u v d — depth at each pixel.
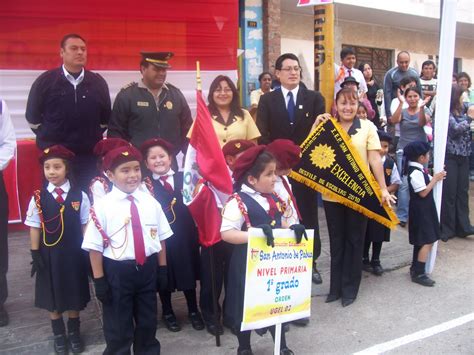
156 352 3.34
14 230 6.09
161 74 4.17
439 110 4.75
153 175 3.79
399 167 6.55
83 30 5.50
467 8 11.98
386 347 3.56
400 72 7.68
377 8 10.30
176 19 5.84
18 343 3.67
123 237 3.17
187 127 4.42
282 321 3.09
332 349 3.55
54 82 4.09
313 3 5.22
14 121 5.49
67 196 3.53
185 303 4.44
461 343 3.60
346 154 4.22
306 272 3.17
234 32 6.11
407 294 4.50
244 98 8.76
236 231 3.09
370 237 4.83
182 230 3.82
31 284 4.70
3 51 5.28
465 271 5.05
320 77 5.67
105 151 3.60
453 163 6.01
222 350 3.58
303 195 4.61
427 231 4.64
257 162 3.12
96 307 4.29
